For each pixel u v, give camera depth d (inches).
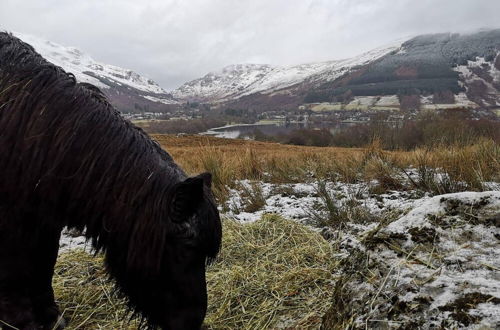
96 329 113.2
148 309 82.6
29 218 90.2
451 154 247.0
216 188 240.8
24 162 86.9
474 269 84.7
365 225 172.6
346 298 96.0
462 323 71.1
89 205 85.0
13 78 91.3
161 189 81.0
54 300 112.9
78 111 88.5
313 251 144.9
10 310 93.5
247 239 157.9
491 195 102.8
